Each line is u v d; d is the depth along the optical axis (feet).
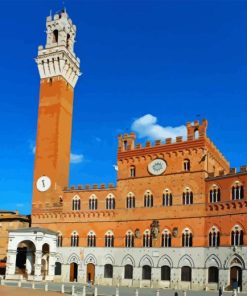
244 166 313.32
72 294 242.58
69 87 447.42
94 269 367.86
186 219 336.08
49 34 447.42
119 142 386.11
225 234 313.12
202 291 303.07
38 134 425.28
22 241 363.76
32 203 409.08
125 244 359.66
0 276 351.87
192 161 345.10
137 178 368.48
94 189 385.70
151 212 353.92
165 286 331.98
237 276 301.02
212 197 328.70
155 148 366.02
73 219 387.96
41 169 414.62
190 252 327.67
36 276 351.05
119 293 262.26
